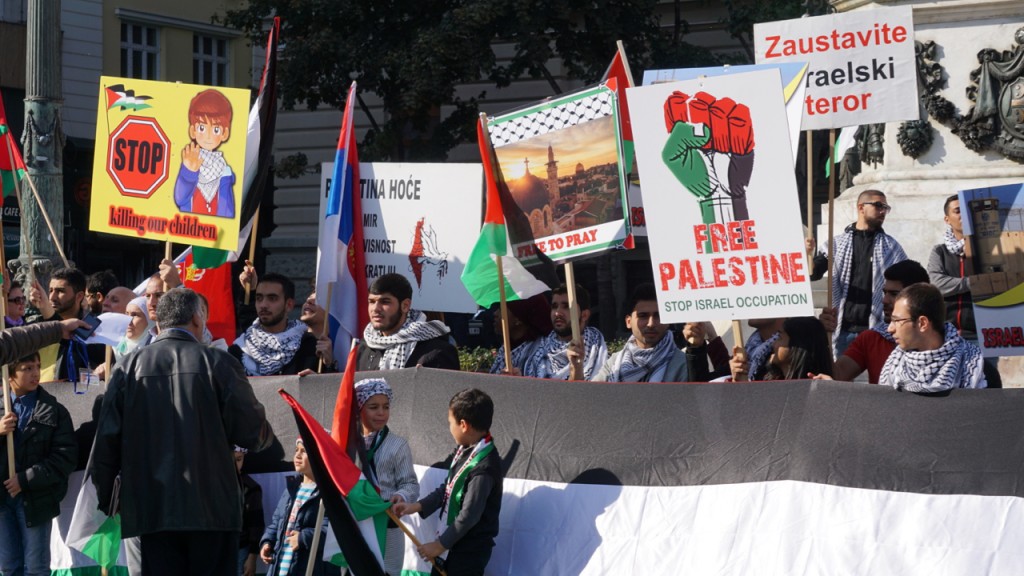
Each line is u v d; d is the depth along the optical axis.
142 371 6.68
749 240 6.29
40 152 15.15
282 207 28.12
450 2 22.31
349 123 8.45
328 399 7.63
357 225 8.58
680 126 6.38
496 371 8.34
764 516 6.25
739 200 6.29
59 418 7.89
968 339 9.04
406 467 6.84
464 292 8.38
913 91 7.57
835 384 6.24
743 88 6.25
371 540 6.33
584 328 7.98
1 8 29.97
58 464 7.80
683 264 6.41
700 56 22.14
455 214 8.41
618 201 7.08
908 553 5.94
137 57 32.06
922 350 6.20
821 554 6.08
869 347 7.11
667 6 24.78
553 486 6.76
